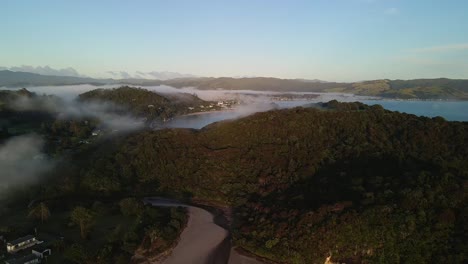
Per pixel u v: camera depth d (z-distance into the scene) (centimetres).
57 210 12094
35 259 8750
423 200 9162
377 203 9531
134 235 10006
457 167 11294
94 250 9325
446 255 8106
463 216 8706
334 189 11119
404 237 8688
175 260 9462
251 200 12594
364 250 8831
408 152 12744
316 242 9181
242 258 9594
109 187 13938
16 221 11350
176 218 11494
